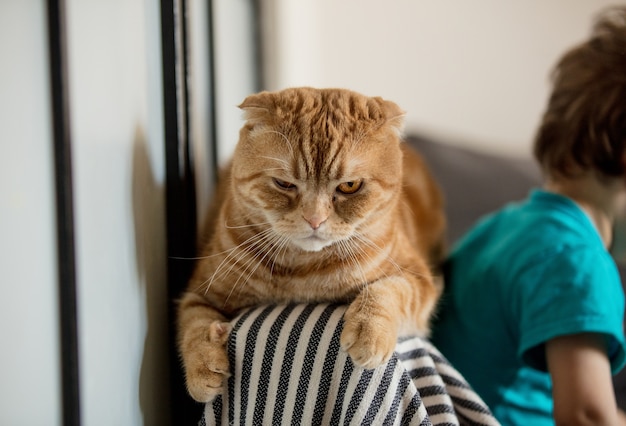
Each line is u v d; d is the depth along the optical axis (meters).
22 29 0.65
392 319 0.95
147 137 1.03
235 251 1.08
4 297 0.62
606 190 1.38
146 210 1.03
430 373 0.97
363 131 1.07
